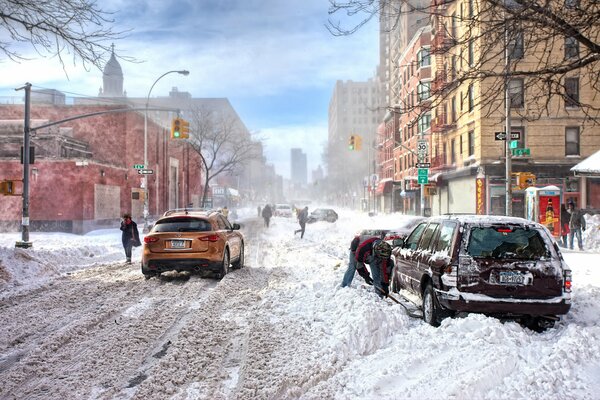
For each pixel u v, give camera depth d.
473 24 6.36
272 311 8.70
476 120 31.38
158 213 51.41
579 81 30.14
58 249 17.81
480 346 5.94
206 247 12.66
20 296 10.67
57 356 6.33
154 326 7.88
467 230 7.38
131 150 43.41
